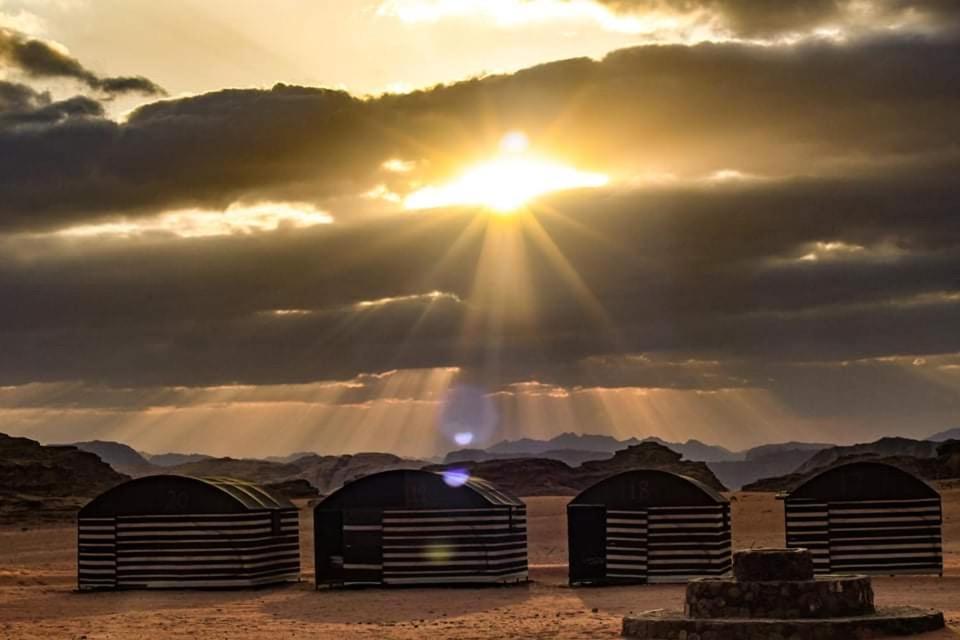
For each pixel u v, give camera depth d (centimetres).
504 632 3509
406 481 5212
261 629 3856
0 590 5425
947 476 15475
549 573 5847
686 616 3173
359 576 5281
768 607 3067
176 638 3675
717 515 5075
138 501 5331
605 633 3328
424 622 3925
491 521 5150
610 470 19250
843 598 3078
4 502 15212
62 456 19488
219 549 5247
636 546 5116
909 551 5084
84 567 5341
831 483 5150
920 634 2991
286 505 5666
